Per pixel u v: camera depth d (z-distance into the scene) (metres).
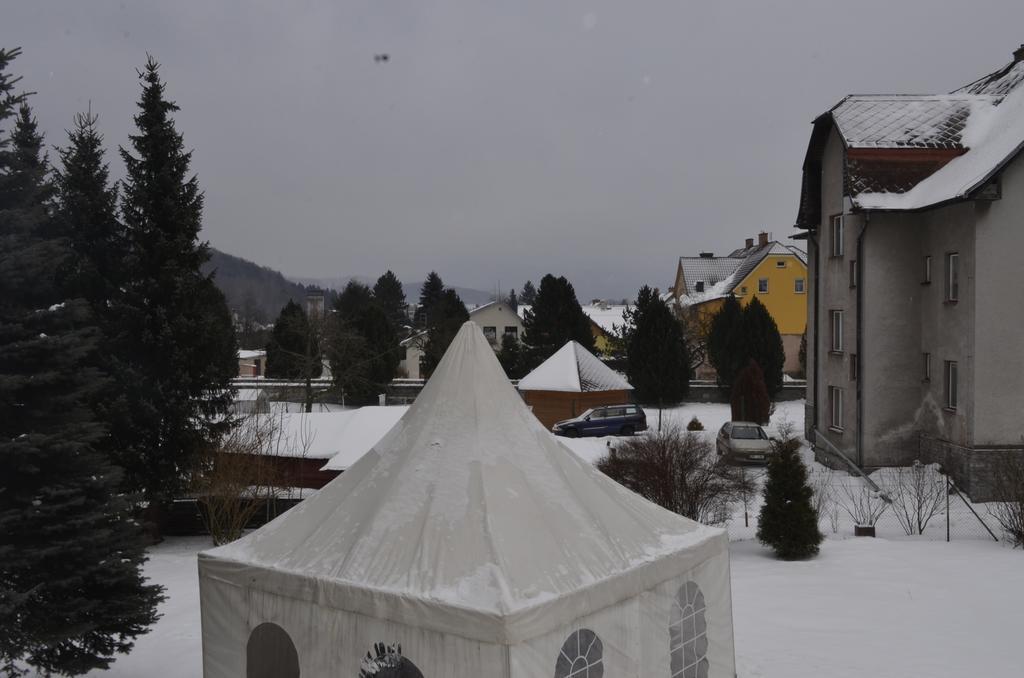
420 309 84.00
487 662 5.39
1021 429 19.73
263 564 6.70
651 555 6.87
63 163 16.80
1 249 7.52
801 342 51.88
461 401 7.48
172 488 17.44
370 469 7.43
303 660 6.32
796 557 14.57
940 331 21.94
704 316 51.91
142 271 17.31
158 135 17.36
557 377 36.81
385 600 5.83
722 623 7.67
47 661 7.84
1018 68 25.14
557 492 7.01
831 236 25.61
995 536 16.00
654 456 17.30
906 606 11.23
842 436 24.52
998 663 8.88
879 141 23.52
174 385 17.41
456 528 6.28
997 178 19.50
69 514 7.76
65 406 7.99
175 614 11.37
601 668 6.19
